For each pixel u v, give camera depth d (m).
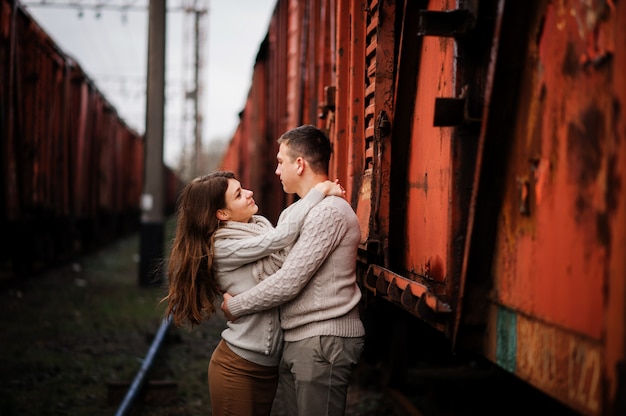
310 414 2.79
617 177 1.62
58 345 7.79
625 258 1.57
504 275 2.24
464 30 2.41
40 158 11.90
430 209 2.91
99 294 11.77
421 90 3.13
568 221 1.84
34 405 5.50
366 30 3.88
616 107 1.63
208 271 2.92
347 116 4.33
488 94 2.20
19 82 10.16
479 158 2.26
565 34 1.89
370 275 3.38
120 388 5.65
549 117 1.97
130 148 29.34
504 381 5.02
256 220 3.14
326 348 2.76
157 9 12.95
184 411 5.43
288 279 2.69
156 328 8.24
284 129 8.99
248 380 2.91
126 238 28.73
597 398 1.68
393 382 5.37
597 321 1.69
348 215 2.82
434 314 2.47
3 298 10.54
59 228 14.73
